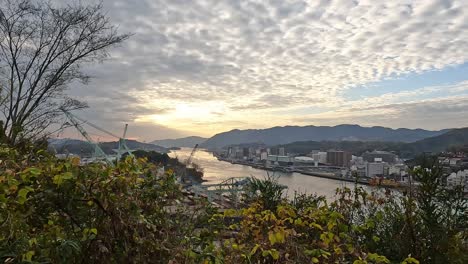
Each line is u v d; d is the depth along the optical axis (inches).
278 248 102.3
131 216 85.4
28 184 78.2
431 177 151.4
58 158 93.6
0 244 71.2
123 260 81.4
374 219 150.3
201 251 95.3
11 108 340.2
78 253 76.0
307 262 98.0
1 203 72.1
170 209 103.7
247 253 98.8
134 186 92.7
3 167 86.7
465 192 150.9
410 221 148.9
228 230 120.0
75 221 82.6
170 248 89.6
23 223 75.7
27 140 129.6
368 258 97.1
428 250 144.1
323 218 112.1
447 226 147.4
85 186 82.0
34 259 72.6
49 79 474.9
